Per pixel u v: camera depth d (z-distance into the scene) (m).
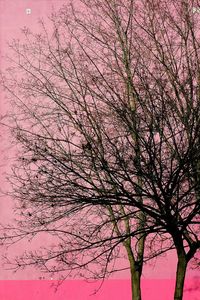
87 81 10.88
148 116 9.12
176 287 8.82
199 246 8.78
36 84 11.45
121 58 10.03
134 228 11.34
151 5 10.22
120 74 10.05
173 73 9.28
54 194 9.33
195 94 9.17
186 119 8.44
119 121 9.55
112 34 10.64
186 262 8.84
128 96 9.43
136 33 10.15
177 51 10.80
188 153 8.25
